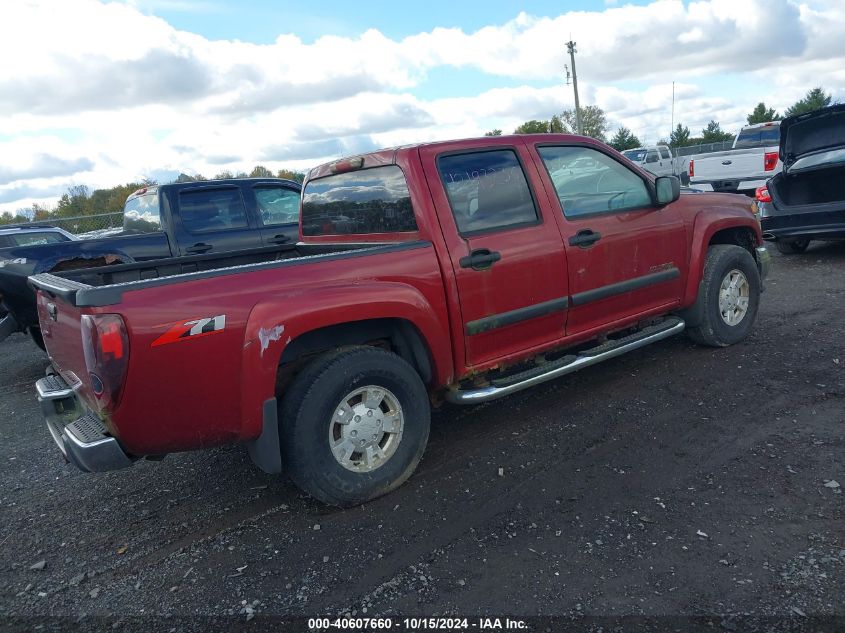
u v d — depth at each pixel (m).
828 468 3.39
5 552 3.36
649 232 4.67
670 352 5.50
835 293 7.11
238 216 7.98
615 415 4.36
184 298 2.90
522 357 4.14
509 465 3.80
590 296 4.34
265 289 3.12
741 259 5.35
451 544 3.05
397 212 3.90
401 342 3.78
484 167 3.97
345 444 3.40
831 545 2.77
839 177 8.38
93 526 3.56
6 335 6.66
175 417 2.95
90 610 2.80
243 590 2.84
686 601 2.52
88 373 2.87
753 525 2.97
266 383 3.08
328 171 4.57
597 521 3.13
